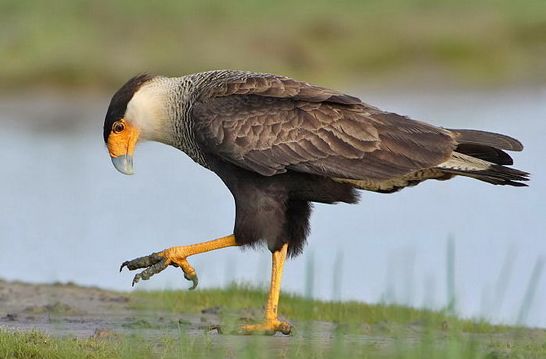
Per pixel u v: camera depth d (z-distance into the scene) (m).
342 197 11.14
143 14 35.97
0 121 29.98
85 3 36.22
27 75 32.09
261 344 9.93
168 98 11.54
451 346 9.39
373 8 38.66
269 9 37.41
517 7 39.22
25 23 34.91
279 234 11.02
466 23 37.94
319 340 10.80
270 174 10.88
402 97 33.59
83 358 9.52
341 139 10.87
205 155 11.30
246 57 34.28
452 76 35.03
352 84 34.31
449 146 10.85
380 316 12.82
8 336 9.80
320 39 36.06
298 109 10.98
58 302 13.12
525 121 29.59
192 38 35.03
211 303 13.66
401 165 10.81
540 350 10.47
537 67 35.59
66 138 28.00
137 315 12.52
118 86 31.86
